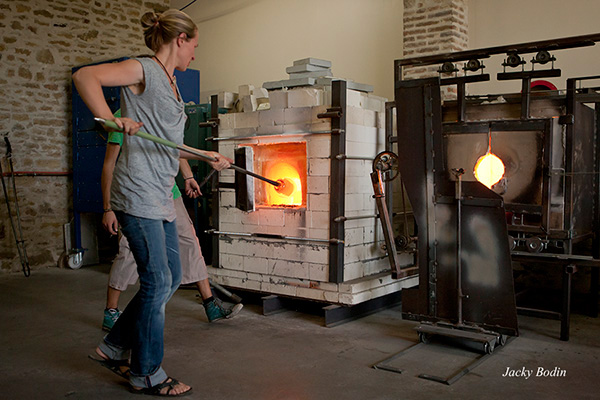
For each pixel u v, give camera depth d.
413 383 2.82
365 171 4.23
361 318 4.14
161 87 2.44
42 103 6.70
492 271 3.36
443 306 3.58
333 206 3.94
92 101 2.20
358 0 6.25
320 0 6.59
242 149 3.85
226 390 2.74
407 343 3.51
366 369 3.04
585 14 4.81
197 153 2.79
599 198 4.14
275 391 2.73
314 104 4.05
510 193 3.76
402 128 3.69
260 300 4.59
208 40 7.86
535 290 4.89
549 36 5.00
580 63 4.84
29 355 3.32
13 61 6.46
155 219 2.52
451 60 3.82
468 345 3.38
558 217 3.61
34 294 5.12
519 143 3.71
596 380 2.88
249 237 4.44
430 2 5.32
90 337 3.71
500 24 5.25
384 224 3.88
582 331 3.80
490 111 3.98
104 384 2.86
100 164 6.36
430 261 3.62
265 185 4.39
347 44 6.36
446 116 4.21
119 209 2.48
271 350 3.37
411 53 5.46
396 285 4.45
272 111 4.25
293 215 4.16
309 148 4.06
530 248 3.64
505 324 3.34
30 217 6.58
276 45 7.07
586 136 3.90
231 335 3.69
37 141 6.66
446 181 3.52
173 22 2.50
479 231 3.38
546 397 2.65
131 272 3.84
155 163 2.50
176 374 2.96
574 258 3.53
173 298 4.84
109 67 2.30
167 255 2.75
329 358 3.22
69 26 6.96
